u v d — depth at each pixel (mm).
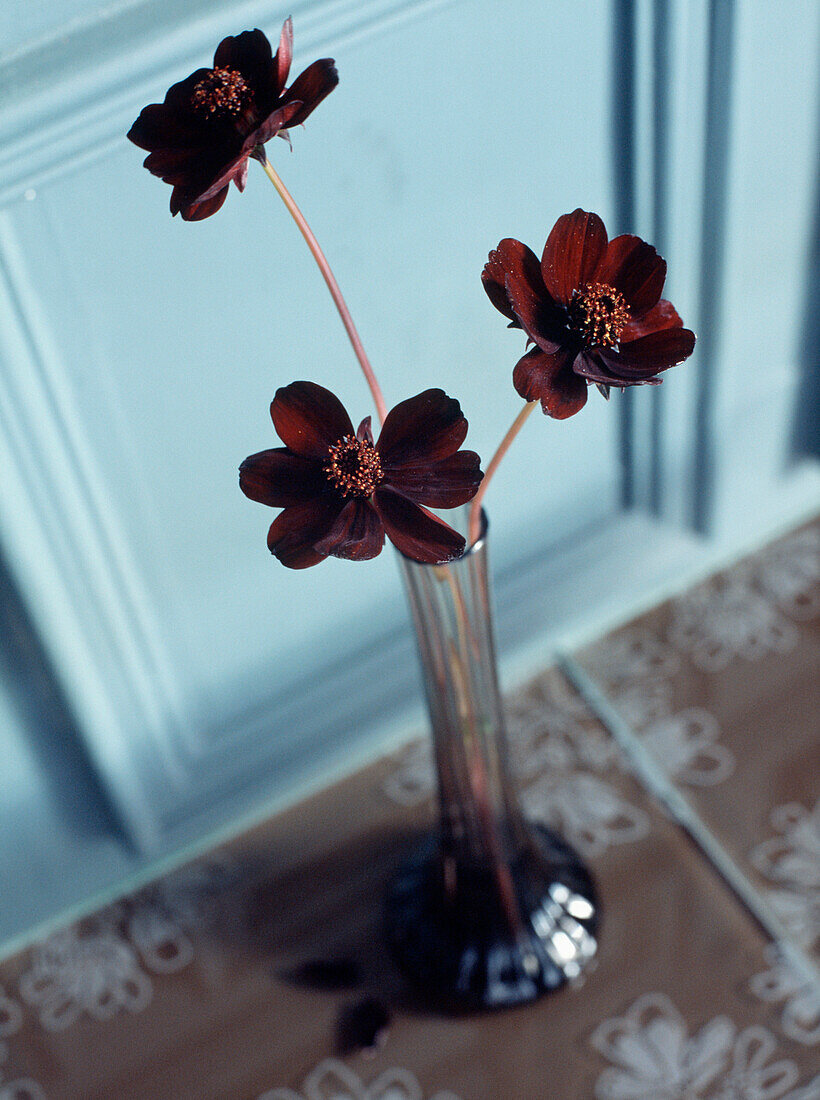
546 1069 480
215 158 352
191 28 417
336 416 353
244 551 524
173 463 493
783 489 647
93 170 429
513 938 487
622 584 615
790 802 534
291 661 559
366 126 458
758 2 485
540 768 554
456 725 439
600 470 587
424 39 450
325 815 554
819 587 610
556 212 508
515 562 595
